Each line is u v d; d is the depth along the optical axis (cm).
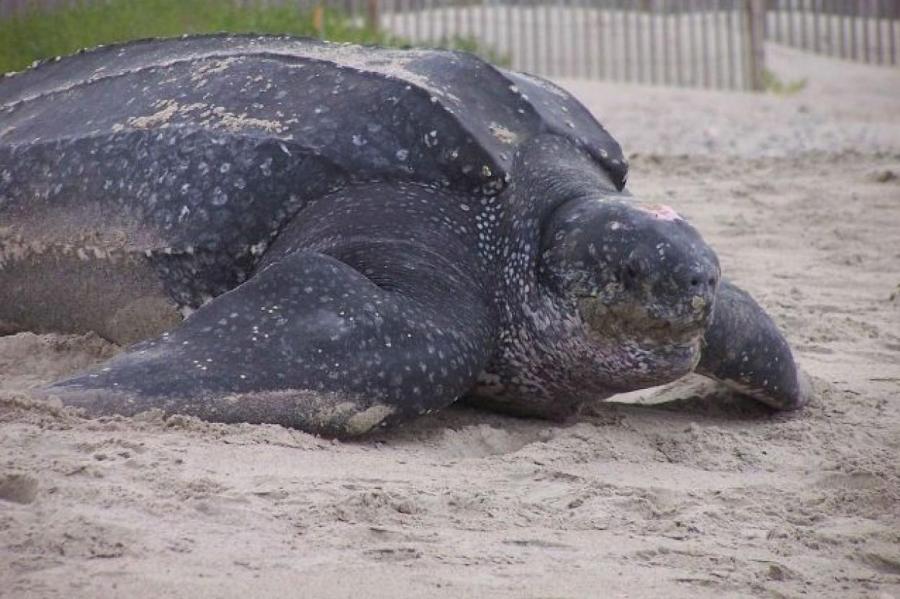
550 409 1080
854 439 1040
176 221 1116
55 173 1212
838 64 5100
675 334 962
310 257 977
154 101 1199
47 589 610
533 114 1128
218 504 742
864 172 2456
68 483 746
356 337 934
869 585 718
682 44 4931
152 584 626
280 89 1147
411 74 1130
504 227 1066
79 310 1206
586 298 981
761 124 3175
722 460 970
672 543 764
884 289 1644
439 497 794
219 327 945
